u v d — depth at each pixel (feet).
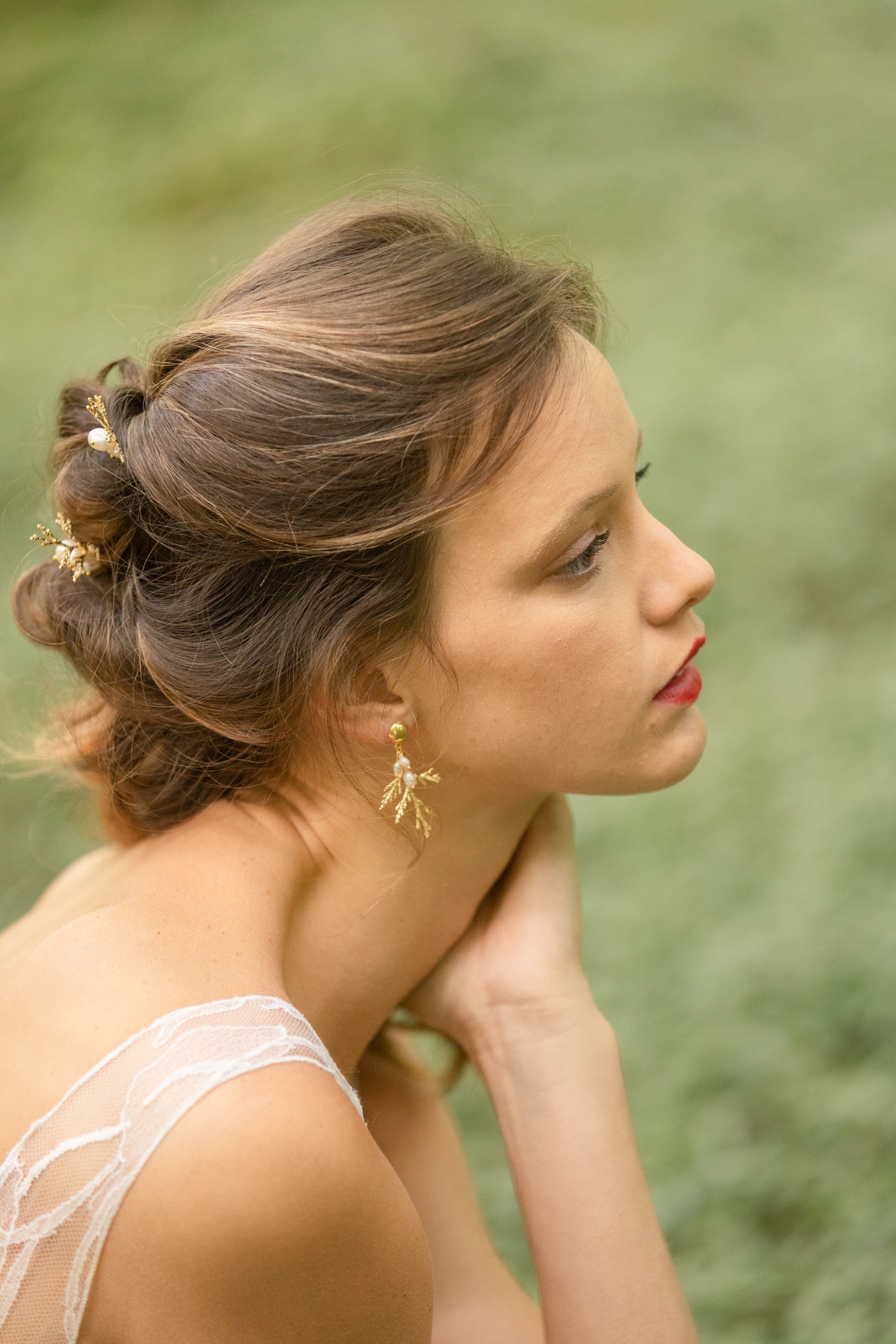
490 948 8.13
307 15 55.36
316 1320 5.57
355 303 6.45
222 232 43.47
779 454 28.73
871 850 17.67
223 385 6.45
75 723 7.83
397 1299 5.78
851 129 46.42
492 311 6.40
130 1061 5.58
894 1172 13.21
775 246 39.40
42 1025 5.89
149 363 7.16
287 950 6.95
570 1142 7.51
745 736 21.07
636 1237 7.23
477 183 44.42
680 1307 7.09
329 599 6.57
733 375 32.55
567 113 47.29
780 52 53.16
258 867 6.82
